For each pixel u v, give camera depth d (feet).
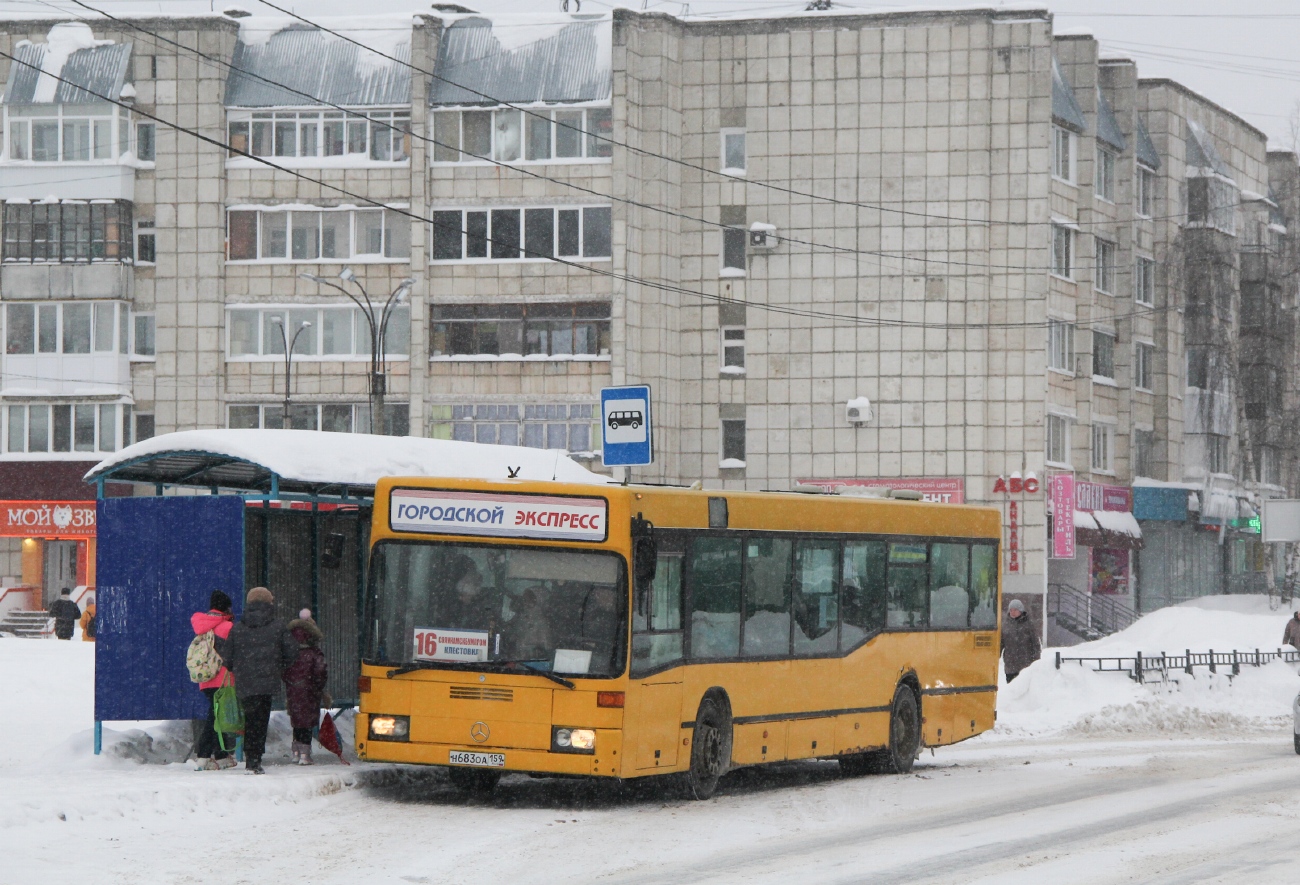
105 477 65.00
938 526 75.87
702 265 196.34
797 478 194.39
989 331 191.83
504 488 55.93
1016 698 102.27
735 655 61.16
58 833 46.06
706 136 196.13
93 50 200.13
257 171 196.54
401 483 56.54
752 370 195.42
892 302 193.06
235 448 61.26
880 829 51.19
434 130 194.39
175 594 61.41
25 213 200.34
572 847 46.32
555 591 55.16
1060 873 42.01
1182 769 71.87
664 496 57.62
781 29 195.00
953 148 192.34
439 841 46.78
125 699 61.21
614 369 190.19
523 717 54.24
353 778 58.75
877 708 70.03
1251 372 242.58
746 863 43.62
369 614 56.13
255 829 48.37
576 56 194.18
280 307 195.93
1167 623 130.52
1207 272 228.02
